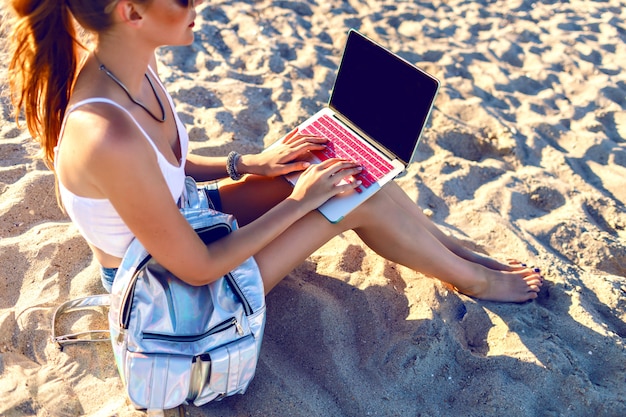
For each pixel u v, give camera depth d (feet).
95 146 5.27
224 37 13.98
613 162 11.56
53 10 5.48
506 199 10.35
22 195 8.97
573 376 7.24
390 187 8.12
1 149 9.94
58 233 8.52
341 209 6.88
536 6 16.43
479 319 8.04
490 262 8.57
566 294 8.39
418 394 7.14
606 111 12.82
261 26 14.55
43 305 7.63
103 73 5.61
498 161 11.35
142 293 5.92
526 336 7.78
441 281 8.37
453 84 13.32
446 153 11.29
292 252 6.77
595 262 9.37
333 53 13.99
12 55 6.01
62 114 6.00
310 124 8.27
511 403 7.01
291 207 6.51
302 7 15.61
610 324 8.27
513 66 14.21
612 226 10.19
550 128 12.18
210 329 6.06
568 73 13.98
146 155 5.41
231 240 6.11
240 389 6.47
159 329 5.95
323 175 6.77
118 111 5.45
